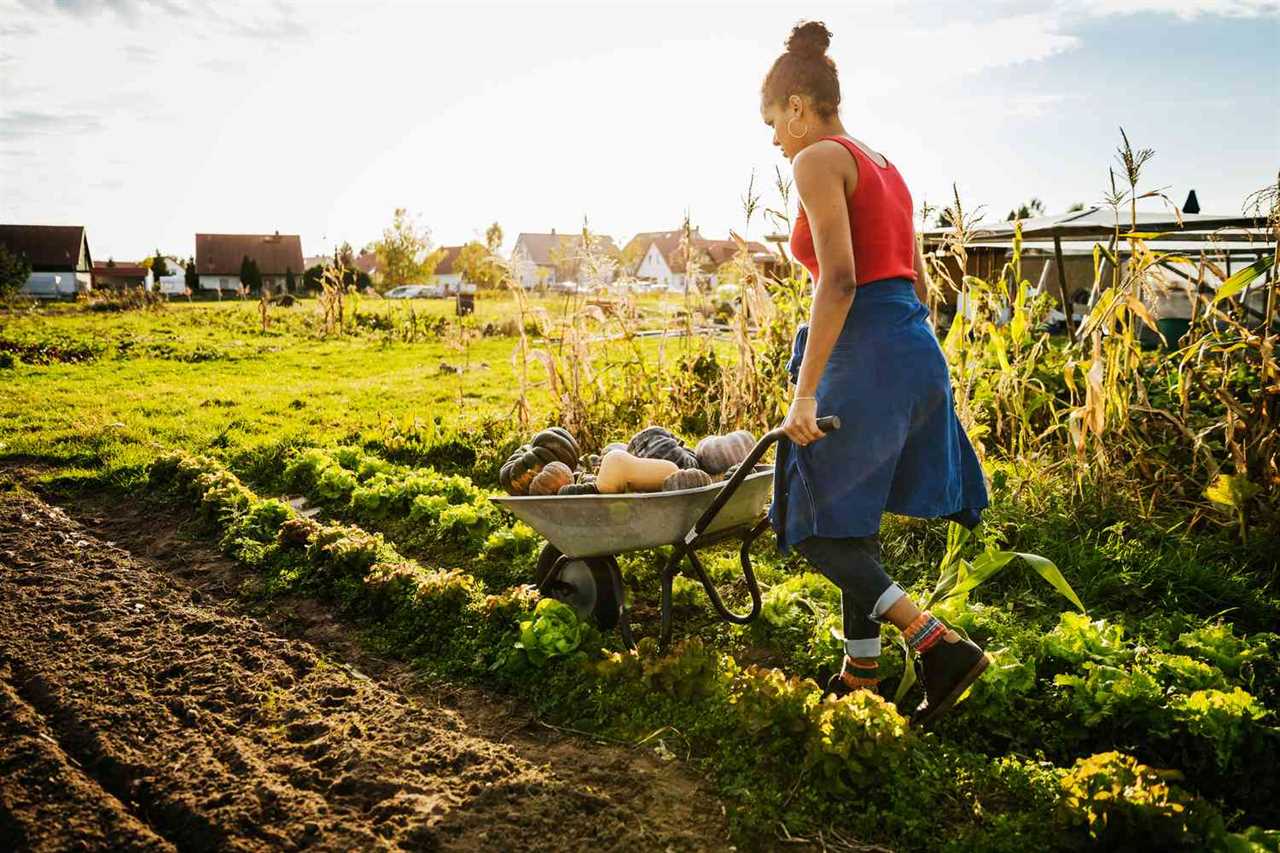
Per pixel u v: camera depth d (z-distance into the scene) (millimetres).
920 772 2967
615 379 9273
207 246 88000
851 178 3025
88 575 4984
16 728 3271
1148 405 5801
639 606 4602
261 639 4199
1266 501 5129
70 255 80438
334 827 2740
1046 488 5684
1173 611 4340
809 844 2734
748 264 7531
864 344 3082
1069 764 3201
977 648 3131
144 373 14023
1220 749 3043
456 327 21000
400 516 6301
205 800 2867
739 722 3230
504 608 4086
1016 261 6457
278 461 7676
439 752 3184
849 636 3391
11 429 8867
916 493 3223
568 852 2648
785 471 3225
